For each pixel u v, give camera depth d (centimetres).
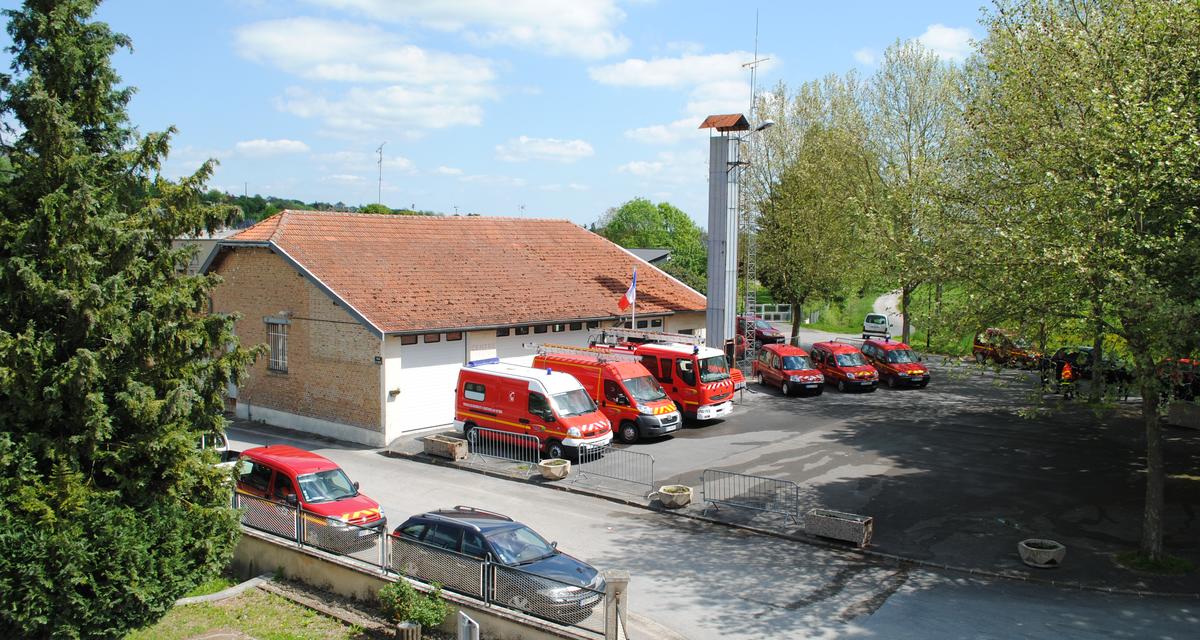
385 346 2398
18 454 1053
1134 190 1345
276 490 1587
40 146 1089
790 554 1523
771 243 4344
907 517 1712
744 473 2042
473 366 2369
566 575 1181
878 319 5369
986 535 1600
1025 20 1756
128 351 1128
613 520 1725
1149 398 1420
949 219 1705
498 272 3022
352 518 1506
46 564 1038
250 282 2802
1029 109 1642
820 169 4156
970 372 1582
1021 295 1425
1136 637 1160
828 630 1191
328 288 2488
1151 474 1446
